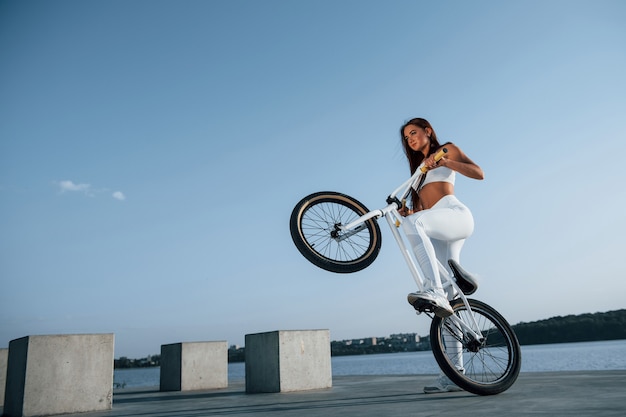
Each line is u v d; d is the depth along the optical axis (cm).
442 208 363
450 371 335
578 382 416
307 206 370
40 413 439
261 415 311
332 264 352
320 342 626
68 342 462
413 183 383
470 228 360
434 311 327
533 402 288
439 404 311
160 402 516
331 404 369
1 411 559
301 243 352
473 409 272
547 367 2292
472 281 350
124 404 512
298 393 541
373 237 372
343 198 382
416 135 398
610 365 2305
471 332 345
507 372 347
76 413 451
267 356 607
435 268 333
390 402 349
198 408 409
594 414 228
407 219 351
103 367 474
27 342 445
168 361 769
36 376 444
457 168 359
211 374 757
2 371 642
